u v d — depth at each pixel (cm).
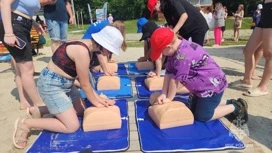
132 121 299
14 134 267
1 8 296
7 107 377
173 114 273
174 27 381
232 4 2645
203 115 281
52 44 490
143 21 449
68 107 268
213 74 273
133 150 245
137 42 1085
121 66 538
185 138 257
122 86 410
